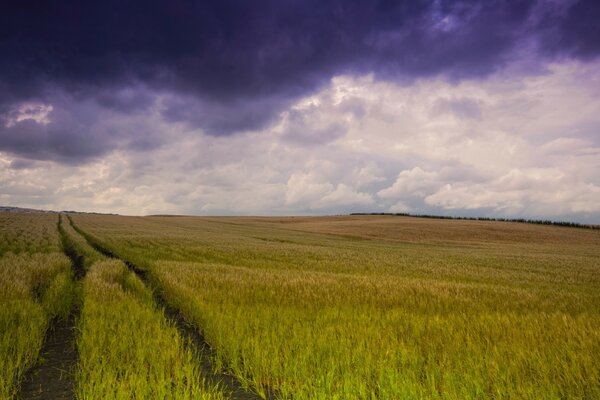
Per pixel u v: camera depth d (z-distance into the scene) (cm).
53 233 4684
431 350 675
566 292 1627
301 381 548
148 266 2038
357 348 651
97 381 521
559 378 559
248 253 3203
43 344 793
